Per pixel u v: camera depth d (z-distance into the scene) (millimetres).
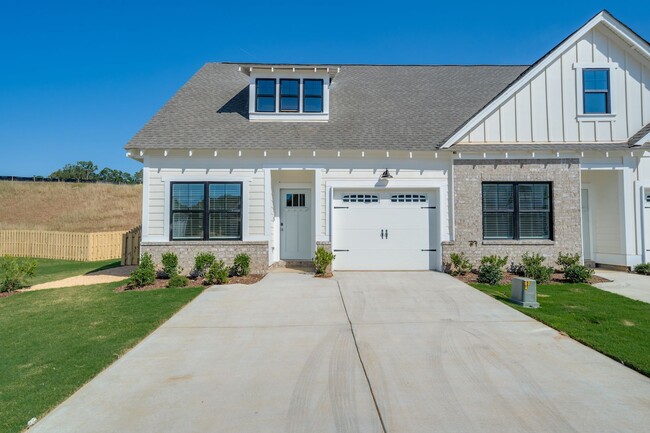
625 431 3453
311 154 11688
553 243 11703
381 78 15789
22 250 22328
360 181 11789
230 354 5395
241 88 14633
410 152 11594
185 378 4633
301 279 10641
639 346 5504
